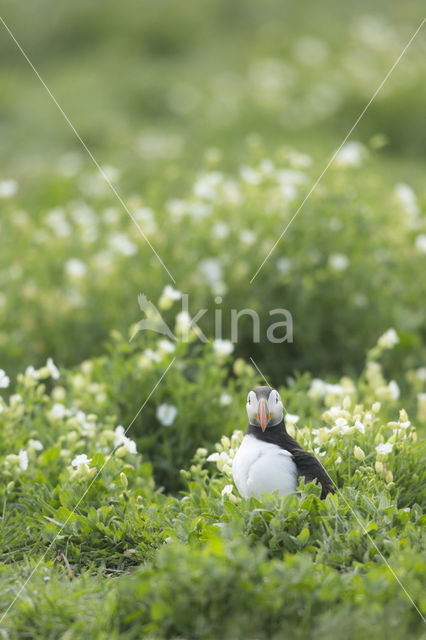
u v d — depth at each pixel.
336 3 44.25
